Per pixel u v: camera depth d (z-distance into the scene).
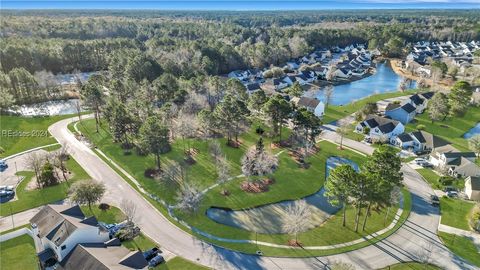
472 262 61.03
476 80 174.12
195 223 71.06
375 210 70.06
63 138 109.56
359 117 127.44
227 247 64.19
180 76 156.12
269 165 88.31
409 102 131.50
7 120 120.00
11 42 190.12
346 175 64.12
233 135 109.25
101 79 148.75
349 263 60.41
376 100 150.38
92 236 60.19
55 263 58.69
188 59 186.62
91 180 75.94
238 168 92.12
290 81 176.38
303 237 67.50
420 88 168.88
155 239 65.81
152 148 86.12
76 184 73.69
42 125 118.94
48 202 77.56
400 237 67.25
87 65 194.25
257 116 121.88
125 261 53.72
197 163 94.12
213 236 67.31
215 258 61.31
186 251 62.84
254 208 76.81
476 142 99.12
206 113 100.69
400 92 161.88
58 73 183.75
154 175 87.94
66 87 164.12
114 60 167.88
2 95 125.19
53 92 149.88
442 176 87.25
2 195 79.19
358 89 175.88
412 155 101.19
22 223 70.31
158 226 69.62
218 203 77.81
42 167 85.75
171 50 199.12
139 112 108.69
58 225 60.38
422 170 92.50
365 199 64.25
